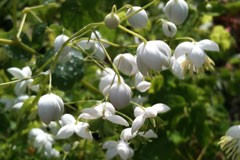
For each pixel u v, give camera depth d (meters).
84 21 0.21
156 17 0.25
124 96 0.15
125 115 0.17
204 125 0.24
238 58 0.34
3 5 0.25
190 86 0.23
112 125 0.16
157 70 0.15
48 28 0.21
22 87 0.21
